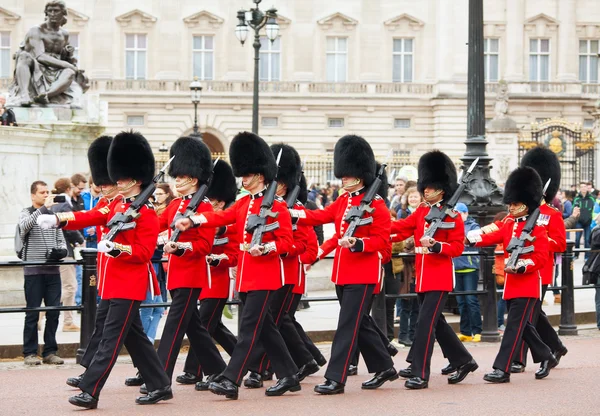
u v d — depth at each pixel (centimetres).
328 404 3158
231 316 4988
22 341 4169
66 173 6162
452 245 3469
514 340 3562
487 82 16525
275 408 3094
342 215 3472
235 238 3553
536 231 3612
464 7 16350
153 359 3167
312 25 16400
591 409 3078
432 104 16438
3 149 5550
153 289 3209
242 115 16175
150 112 16038
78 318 5038
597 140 10631
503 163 12488
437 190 3528
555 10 16675
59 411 3047
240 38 9056
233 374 3222
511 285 3609
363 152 3472
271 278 3275
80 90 6412
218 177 3766
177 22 16125
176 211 3447
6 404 3155
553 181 4138
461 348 3534
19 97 6228
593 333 4803
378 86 16462
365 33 16512
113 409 3078
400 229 3591
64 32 6425
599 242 4869
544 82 16462
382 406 3128
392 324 4356
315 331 4488
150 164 3231
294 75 16388
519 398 3256
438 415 2997
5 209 5569
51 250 3797
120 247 3048
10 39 15762
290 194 3650
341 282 3409
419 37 16575
